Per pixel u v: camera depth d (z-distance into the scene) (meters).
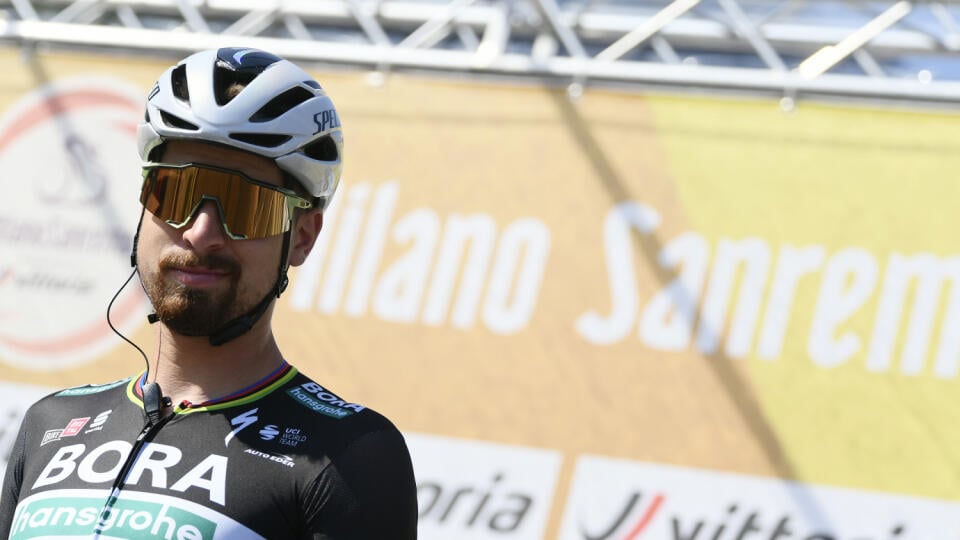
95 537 2.66
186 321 2.82
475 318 8.45
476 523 7.93
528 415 8.12
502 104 8.95
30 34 9.77
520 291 8.43
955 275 7.67
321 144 3.09
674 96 8.62
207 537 2.63
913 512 7.29
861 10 9.01
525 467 7.99
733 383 7.83
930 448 7.38
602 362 8.12
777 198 8.20
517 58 8.96
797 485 7.50
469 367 8.34
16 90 9.76
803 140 8.29
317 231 3.14
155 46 9.55
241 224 2.84
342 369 8.56
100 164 9.45
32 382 9.02
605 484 7.81
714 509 7.58
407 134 9.06
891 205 7.97
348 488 2.68
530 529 7.82
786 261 8.01
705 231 8.24
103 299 9.12
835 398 7.63
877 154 8.13
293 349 8.70
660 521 7.65
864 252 7.89
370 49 9.25
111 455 2.82
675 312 8.09
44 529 2.72
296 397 2.89
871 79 8.27
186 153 2.90
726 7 8.82
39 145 9.59
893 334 7.66
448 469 8.11
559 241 8.48
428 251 8.70
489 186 8.77
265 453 2.74
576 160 8.66
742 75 8.50
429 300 8.57
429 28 9.62
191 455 2.76
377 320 8.62
